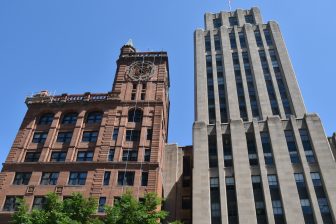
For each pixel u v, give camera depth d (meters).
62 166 54.59
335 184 52.19
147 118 60.59
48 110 63.47
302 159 56.00
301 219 49.34
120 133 58.44
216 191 55.09
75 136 58.69
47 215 32.12
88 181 52.44
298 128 60.44
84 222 33.47
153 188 51.12
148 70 68.62
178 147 68.12
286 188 52.81
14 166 55.38
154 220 32.81
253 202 52.19
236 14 92.94
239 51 80.00
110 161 54.44
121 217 32.22
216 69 77.50
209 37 85.62
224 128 62.97
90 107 62.97
